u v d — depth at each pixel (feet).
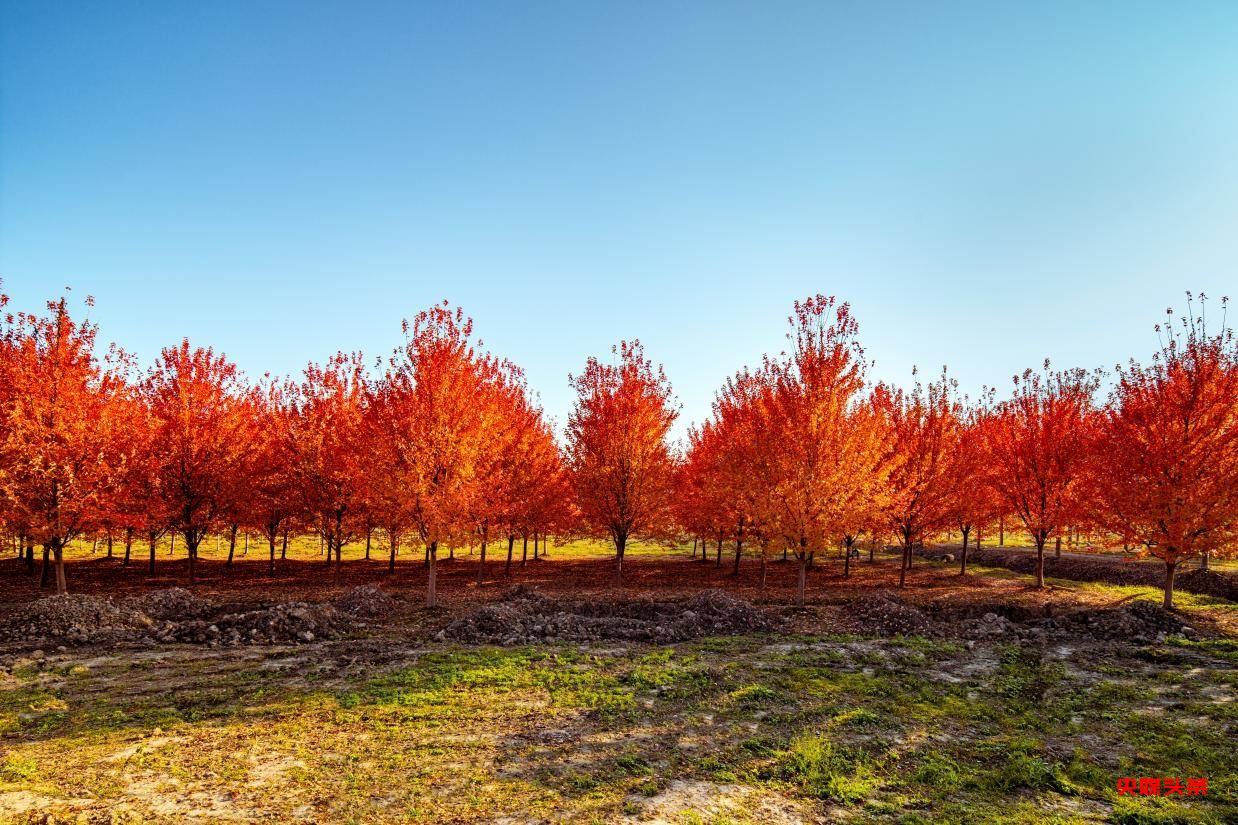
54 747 26.30
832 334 56.70
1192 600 63.93
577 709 32.30
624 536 77.41
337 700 32.94
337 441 75.25
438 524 54.80
